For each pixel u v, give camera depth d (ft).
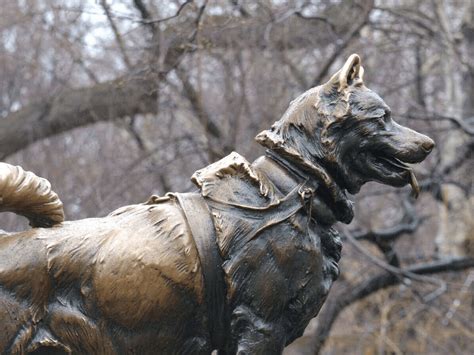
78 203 36.99
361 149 13.15
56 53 39.78
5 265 12.31
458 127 34.63
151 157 37.81
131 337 12.62
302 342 39.65
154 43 26.55
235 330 12.73
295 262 12.82
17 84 42.50
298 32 33.99
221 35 30.27
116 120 35.91
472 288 39.01
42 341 12.41
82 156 40.98
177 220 12.77
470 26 43.47
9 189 12.39
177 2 27.20
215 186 13.00
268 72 34.50
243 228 12.71
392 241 34.58
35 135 35.94
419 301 36.04
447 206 40.86
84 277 12.52
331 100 13.15
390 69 40.55
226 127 35.42
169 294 12.57
